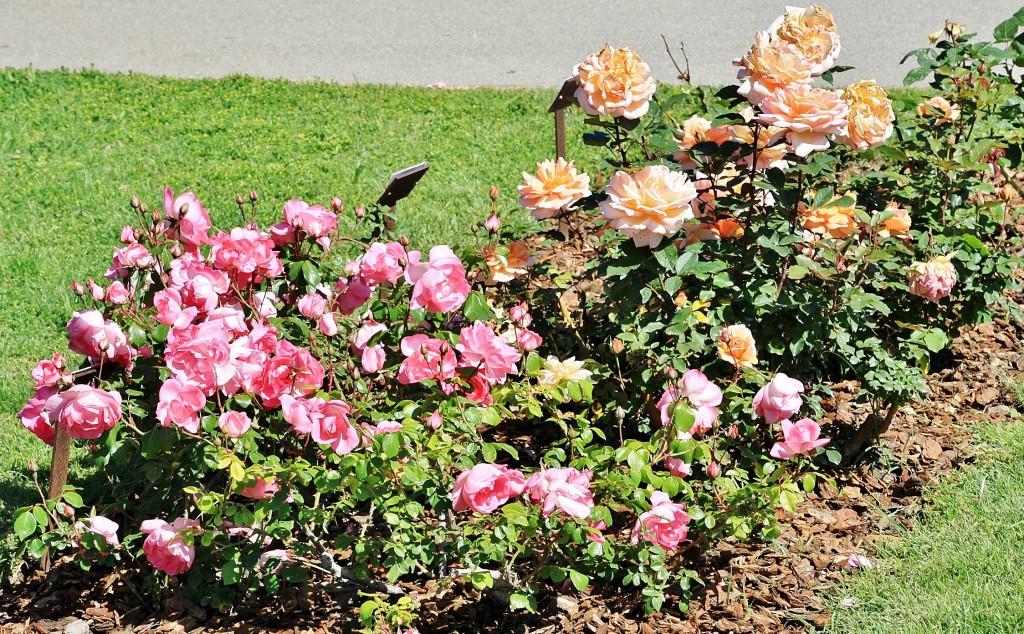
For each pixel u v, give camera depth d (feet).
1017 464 13.34
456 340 10.89
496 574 10.75
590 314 14.49
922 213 15.14
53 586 11.53
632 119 12.44
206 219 11.60
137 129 27.99
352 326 12.02
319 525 11.80
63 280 19.11
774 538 11.89
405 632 9.68
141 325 11.15
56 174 24.38
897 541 12.07
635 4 44.19
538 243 20.62
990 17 38.83
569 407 14.28
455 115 29.35
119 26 42.06
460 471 11.28
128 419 11.04
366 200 22.76
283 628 10.79
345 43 39.63
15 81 32.04
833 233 12.86
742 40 37.99
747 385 12.32
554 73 35.06
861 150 12.14
